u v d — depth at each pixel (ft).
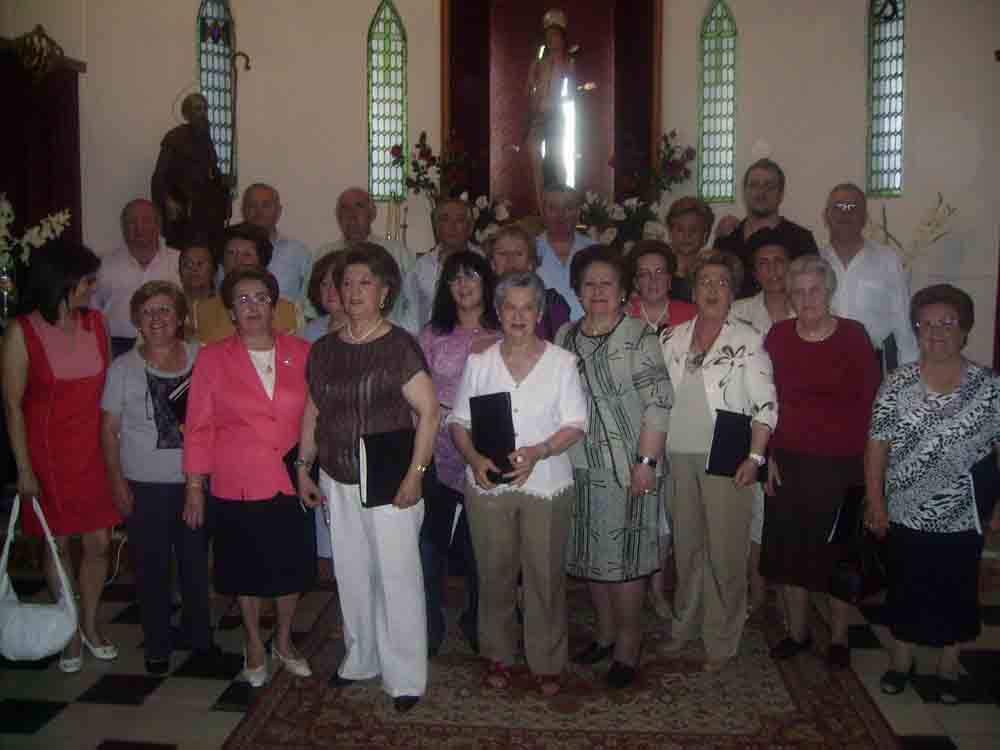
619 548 11.81
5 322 16.85
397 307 17.06
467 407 11.76
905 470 11.61
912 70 28.45
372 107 30.50
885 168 29.25
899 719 11.51
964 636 11.66
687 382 12.50
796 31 29.58
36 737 11.02
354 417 11.25
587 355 11.90
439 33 30.37
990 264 28.04
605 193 31.01
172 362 12.57
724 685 12.35
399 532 11.35
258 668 12.41
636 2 30.09
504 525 11.62
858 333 12.35
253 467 11.69
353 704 11.83
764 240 16.06
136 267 18.63
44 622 11.61
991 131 27.76
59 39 26.43
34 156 25.39
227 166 30.19
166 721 11.43
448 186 27.63
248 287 11.66
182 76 28.86
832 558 12.35
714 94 30.27
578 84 30.86
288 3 29.94
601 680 12.49
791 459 12.50
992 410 11.23
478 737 11.01
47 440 12.12
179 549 12.94
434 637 13.12
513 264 14.08
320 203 30.55
